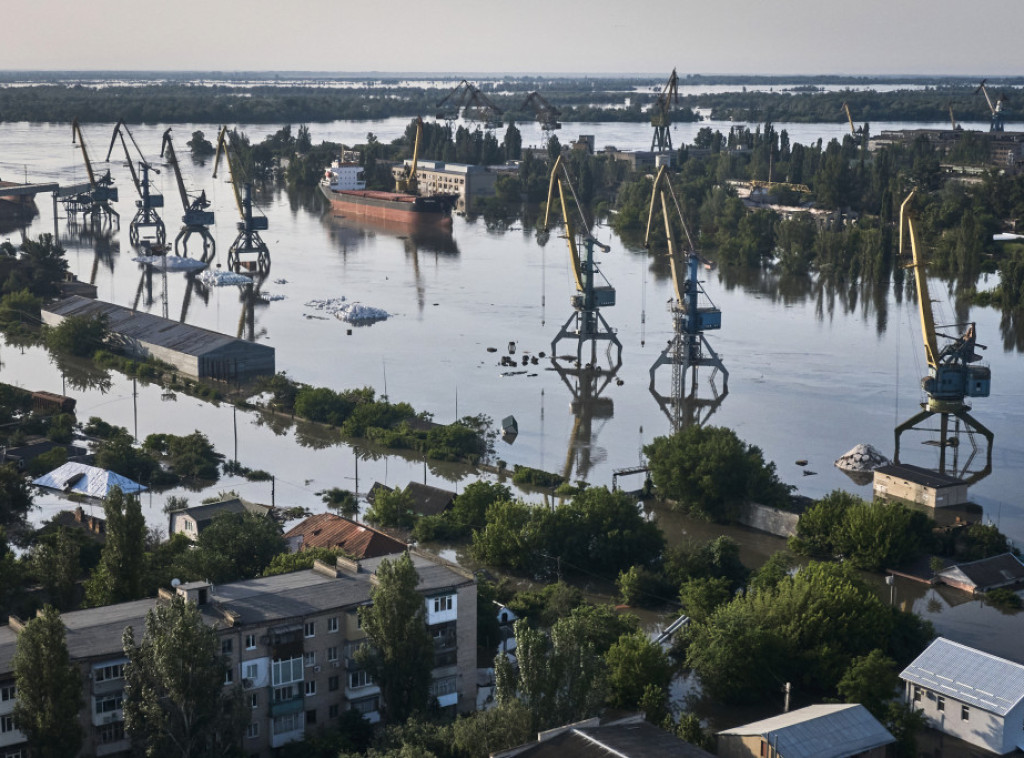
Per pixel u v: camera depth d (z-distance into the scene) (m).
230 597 136.62
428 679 131.88
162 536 195.12
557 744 111.75
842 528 192.75
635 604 176.38
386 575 129.88
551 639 141.88
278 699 131.12
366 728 133.25
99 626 128.88
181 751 118.31
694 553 182.00
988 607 178.00
